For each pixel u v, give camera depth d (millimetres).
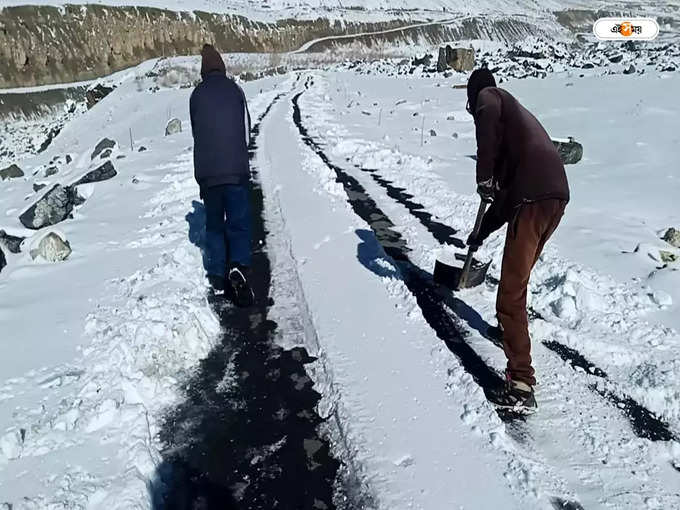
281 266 4789
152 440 2752
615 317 3852
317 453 2686
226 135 4035
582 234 5461
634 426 2857
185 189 7148
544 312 4062
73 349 3357
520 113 3047
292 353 3508
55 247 4867
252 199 6699
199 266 4691
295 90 22516
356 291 4180
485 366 3375
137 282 4273
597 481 2488
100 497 2301
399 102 16156
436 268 4418
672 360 3299
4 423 2686
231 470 2592
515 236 2967
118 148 10734
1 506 2199
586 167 8227
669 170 7660
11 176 12727
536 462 2586
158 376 3250
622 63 18609
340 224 5656
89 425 2703
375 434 2713
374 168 8430
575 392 3131
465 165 8625
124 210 6391
